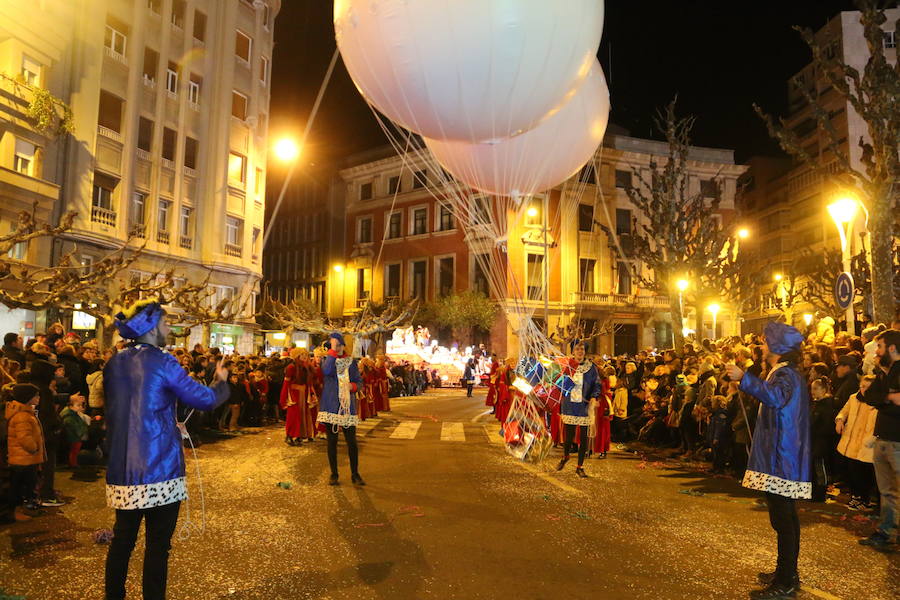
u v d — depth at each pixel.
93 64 23.59
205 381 11.70
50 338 10.10
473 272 43.38
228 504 6.41
